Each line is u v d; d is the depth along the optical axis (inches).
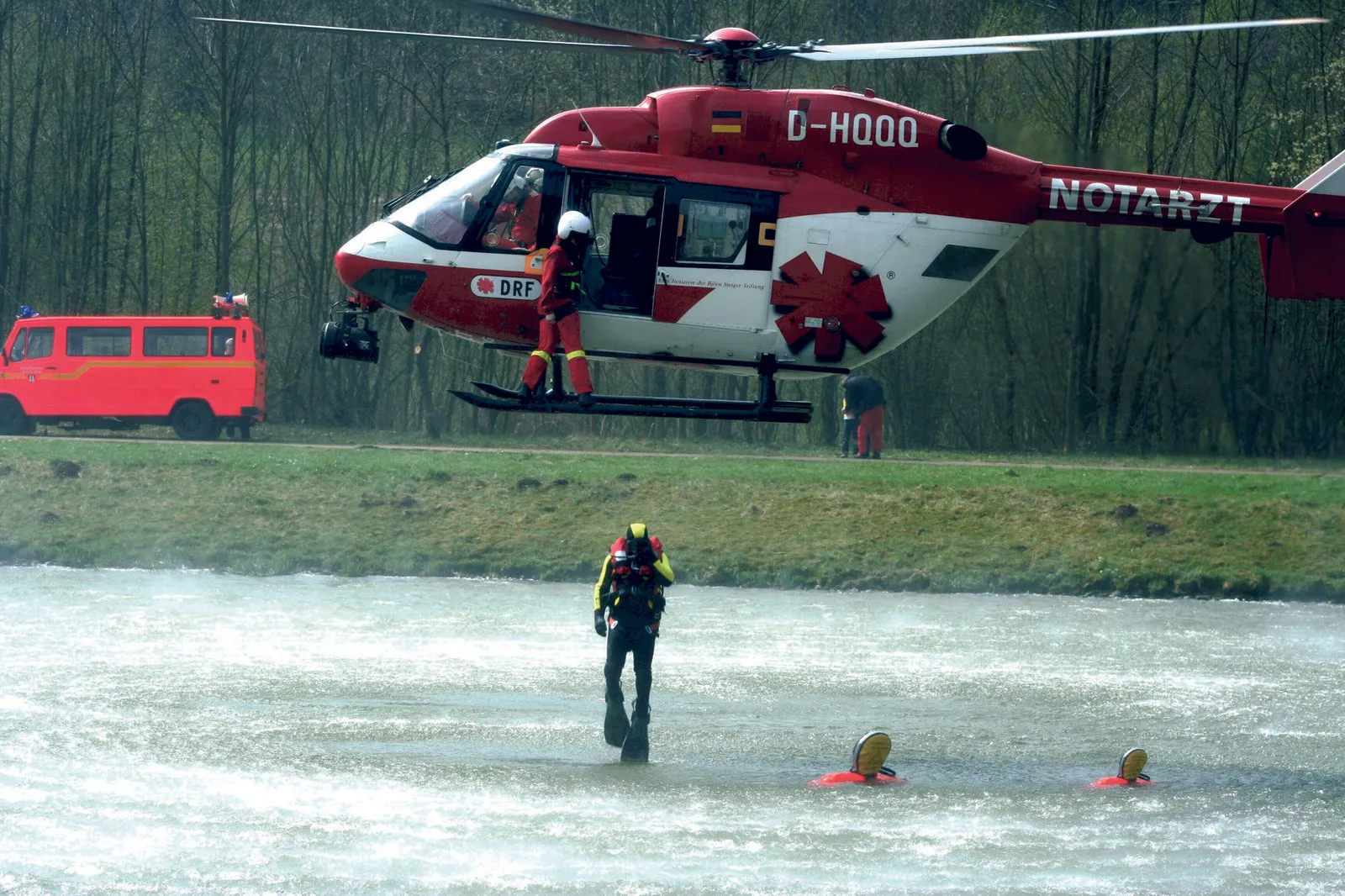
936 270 1919.3
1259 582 3211.1
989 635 2716.5
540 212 1865.2
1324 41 5930.1
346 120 6860.2
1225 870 1413.6
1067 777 1774.1
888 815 1598.2
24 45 6761.8
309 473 3853.3
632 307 1871.3
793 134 1886.1
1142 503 3599.9
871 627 2792.8
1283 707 2160.4
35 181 6781.5
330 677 2257.6
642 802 1635.1
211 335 5236.2
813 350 1894.7
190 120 6919.3
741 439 6820.9
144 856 1422.2
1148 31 1747.0
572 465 4037.9
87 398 5201.8
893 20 6289.4
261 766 1752.0
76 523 3577.8
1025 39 1788.9
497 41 1804.9
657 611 1849.2
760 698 2186.3
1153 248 4559.5
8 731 1878.7
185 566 3390.7
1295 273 2069.4
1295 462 4643.2
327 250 6943.9
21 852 1424.7
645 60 6358.3
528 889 1342.3
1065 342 5073.8
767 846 1472.7
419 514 3622.0
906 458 4830.2
